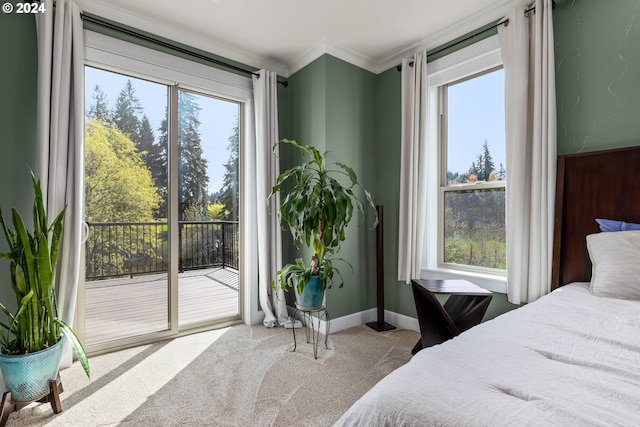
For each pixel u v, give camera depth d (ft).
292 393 5.91
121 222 8.21
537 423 1.87
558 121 6.74
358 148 10.00
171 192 8.82
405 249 9.35
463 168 8.88
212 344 8.24
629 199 5.73
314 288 7.69
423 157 8.91
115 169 8.07
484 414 2.00
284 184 10.36
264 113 9.67
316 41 9.17
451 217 9.14
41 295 5.32
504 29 7.28
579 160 6.31
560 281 6.39
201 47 8.99
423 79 8.91
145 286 8.61
